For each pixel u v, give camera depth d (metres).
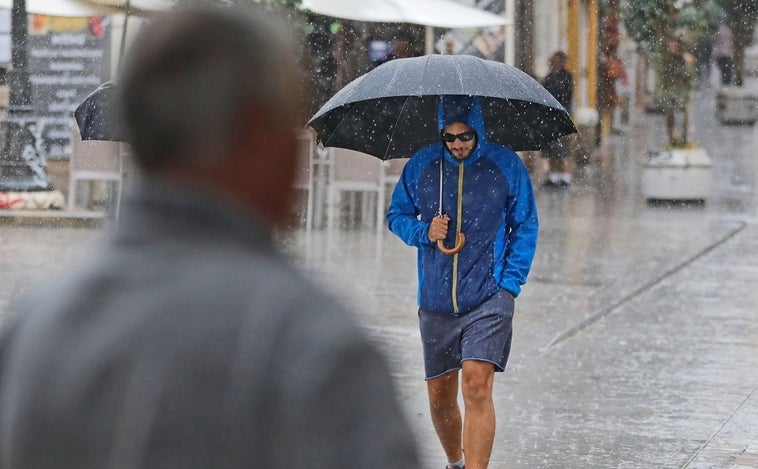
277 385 4.24
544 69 75.69
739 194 57.94
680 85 55.97
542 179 62.72
